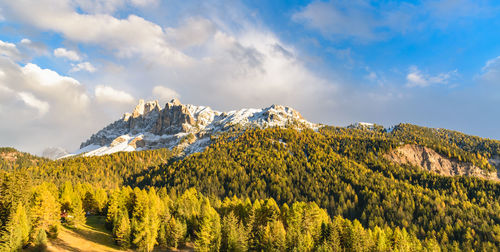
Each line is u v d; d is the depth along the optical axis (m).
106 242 87.69
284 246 84.56
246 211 110.31
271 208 110.06
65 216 93.81
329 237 89.94
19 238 66.31
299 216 101.75
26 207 78.56
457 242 124.44
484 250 117.19
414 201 161.12
